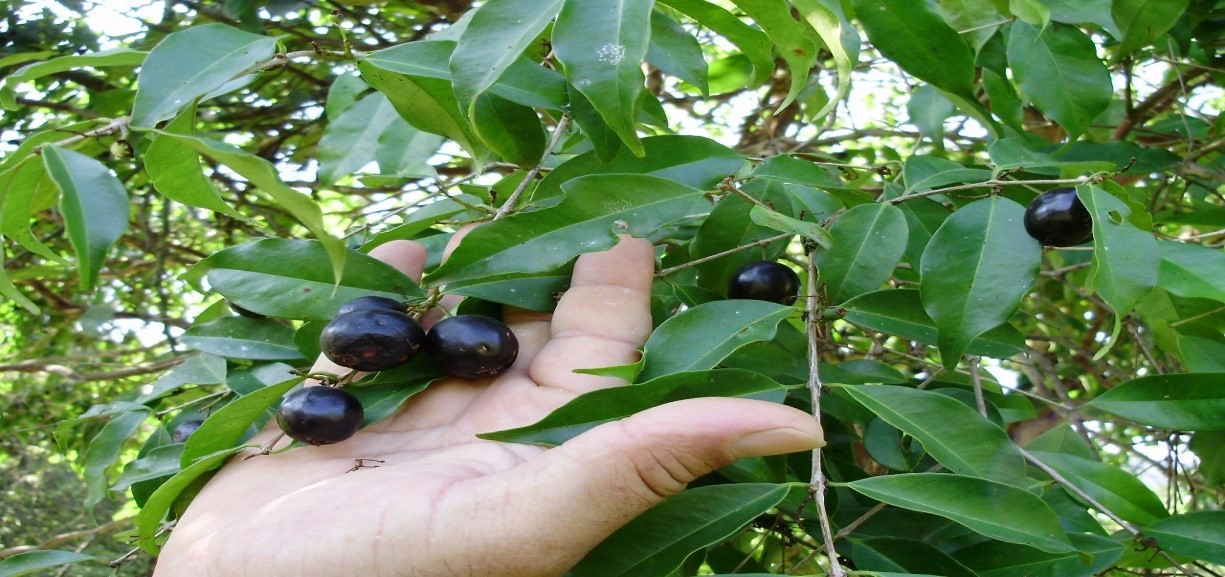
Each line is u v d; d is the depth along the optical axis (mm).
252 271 284
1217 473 322
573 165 273
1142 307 321
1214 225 348
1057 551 203
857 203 298
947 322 236
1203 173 362
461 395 264
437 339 252
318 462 255
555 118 318
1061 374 478
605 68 194
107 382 777
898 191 286
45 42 493
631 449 197
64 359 605
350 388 262
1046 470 239
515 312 288
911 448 278
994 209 246
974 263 240
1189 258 247
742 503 216
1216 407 254
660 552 214
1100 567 232
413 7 511
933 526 257
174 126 213
